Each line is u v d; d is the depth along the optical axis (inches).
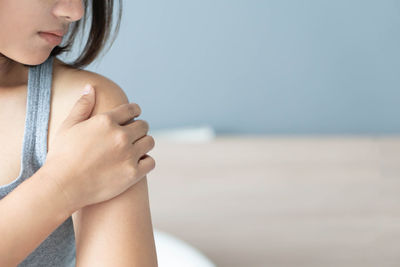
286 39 96.6
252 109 97.2
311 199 88.0
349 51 97.3
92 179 38.6
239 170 87.6
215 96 96.7
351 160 88.4
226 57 96.3
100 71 94.9
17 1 38.3
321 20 96.7
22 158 40.8
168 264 76.1
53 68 42.6
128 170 39.1
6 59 42.5
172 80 96.2
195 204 87.2
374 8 97.0
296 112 97.7
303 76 97.3
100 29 44.3
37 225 37.9
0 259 37.5
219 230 87.5
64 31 39.8
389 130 99.0
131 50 95.2
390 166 88.5
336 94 98.0
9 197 38.3
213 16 95.7
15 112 41.7
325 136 95.7
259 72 96.7
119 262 39.0
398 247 88.1
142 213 40.1
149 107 96.4
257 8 95.9
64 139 38.9
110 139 38.9
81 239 39.7
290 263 87.9
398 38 97.6
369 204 88.4
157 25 95.2
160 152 87.2
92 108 40.8
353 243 88.2
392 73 98.1
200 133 91.0
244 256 87.6
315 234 88.0
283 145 87.9
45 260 41.7
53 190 38.0
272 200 87.7
